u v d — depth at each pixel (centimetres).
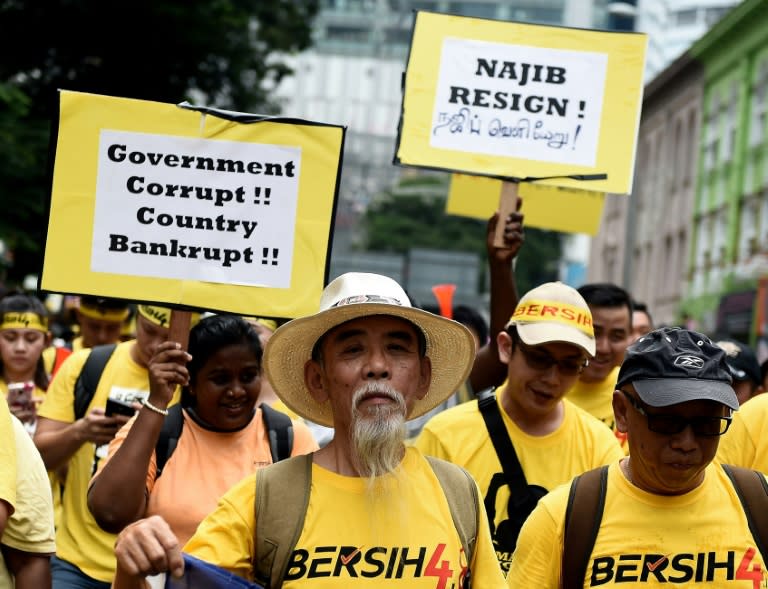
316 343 313
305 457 304
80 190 413
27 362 677
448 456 458
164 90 2278
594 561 329
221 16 2194
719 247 3288
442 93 538
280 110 2855
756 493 333
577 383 571
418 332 313
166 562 264
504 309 538
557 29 538
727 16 3144
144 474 391
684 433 318
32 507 342
